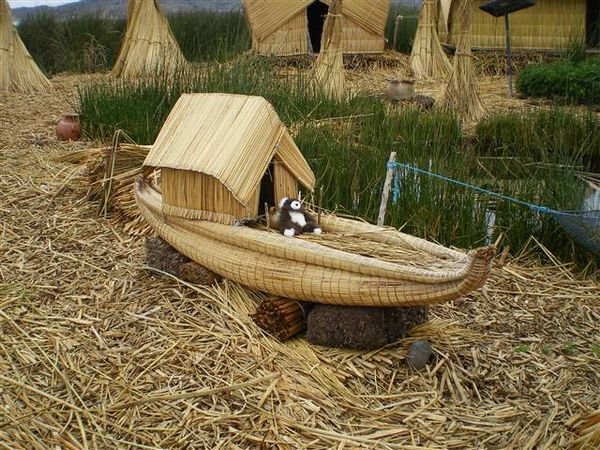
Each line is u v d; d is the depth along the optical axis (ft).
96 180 16.94
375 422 10.06
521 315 12.96
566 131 21.42
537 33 35.91
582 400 10.63
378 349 11.32
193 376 10.80
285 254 11.34
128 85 24.53
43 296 12.92
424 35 34.17
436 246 11.39
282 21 34.60
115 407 10.11
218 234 12.12
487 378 11.06
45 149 21.03
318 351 11.30
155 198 13.74
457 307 12.99
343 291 10.84
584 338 12.34
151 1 31.63
